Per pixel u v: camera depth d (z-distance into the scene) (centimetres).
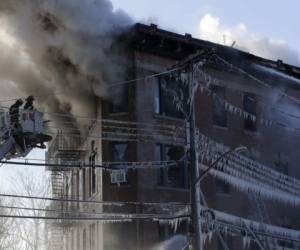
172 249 2897
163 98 3189
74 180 3812
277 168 3647
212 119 3372
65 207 3784
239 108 3519
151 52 3209
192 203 1847
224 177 3162
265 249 3133
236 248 3158
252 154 3512
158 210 2964
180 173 3117
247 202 3350
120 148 3116
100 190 3083
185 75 2761
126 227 2984
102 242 3027
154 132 3083
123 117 3127
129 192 2992
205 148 3119
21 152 2044
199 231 1827
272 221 3412
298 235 3306
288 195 3534
